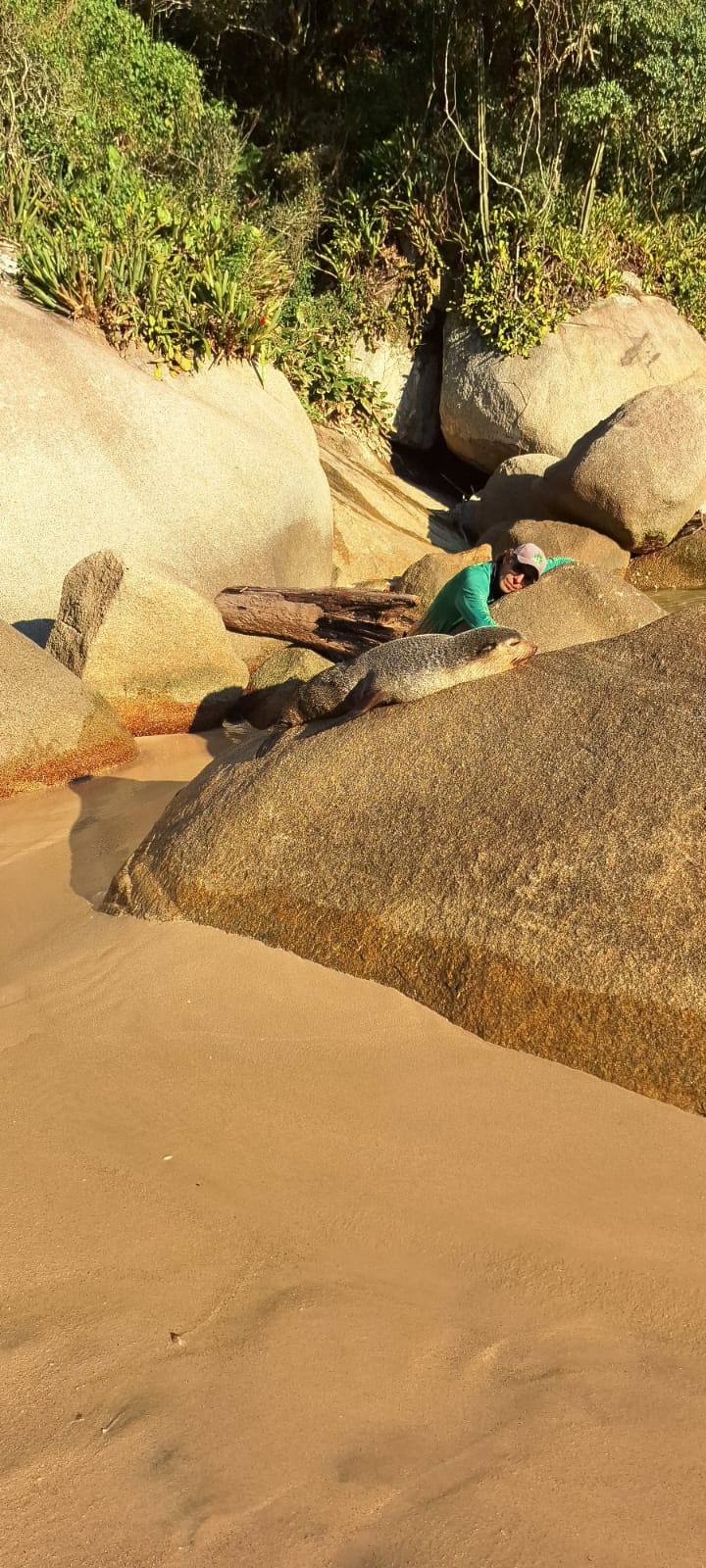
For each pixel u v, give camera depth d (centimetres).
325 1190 302
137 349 1154
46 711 741
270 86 2053
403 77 1967
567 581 867
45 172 1400
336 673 509
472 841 414
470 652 479
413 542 1509
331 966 414
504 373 1739
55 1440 225
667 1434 223
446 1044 369
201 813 489
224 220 1388
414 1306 262
